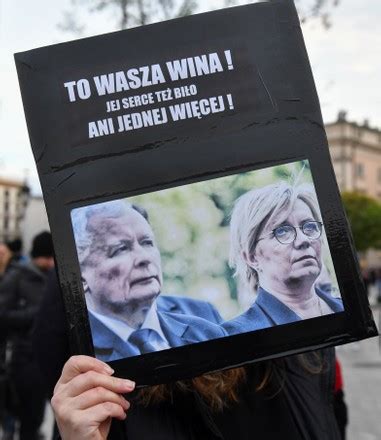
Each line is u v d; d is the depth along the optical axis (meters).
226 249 1.49
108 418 1.37
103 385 1.35
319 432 1.62
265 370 1.61
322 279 1.49
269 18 1.57
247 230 1.50
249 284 1.48
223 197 1.50
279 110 1.54
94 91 1.53
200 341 1.46
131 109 1.53
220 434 1.51
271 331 1.47
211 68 1.55
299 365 1.68
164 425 1.50
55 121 1.51
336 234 1.50
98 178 1.50
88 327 1.46
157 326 1.46
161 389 1.51
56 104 1.52
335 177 1.52
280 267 1.49
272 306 1.48
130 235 1.48
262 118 1.53
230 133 1.52
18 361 5.39
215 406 1.56
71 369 1.37
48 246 5.60
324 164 1.52
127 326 1.46
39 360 3.00
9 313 5.38
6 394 5.46
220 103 1.54
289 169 1.52
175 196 1.50
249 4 1.57
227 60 1.55
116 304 1.46
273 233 1.50
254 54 1.56
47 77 1.53
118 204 1.49
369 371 12.22
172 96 1.54
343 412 2.71
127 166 1.50
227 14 1.57
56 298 2.96
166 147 1.51
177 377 1.45
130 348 1.45
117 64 1.54
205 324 1.47
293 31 1.57
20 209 14.84
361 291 1.49
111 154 1.51
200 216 1.49
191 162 1.51
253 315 1.47
